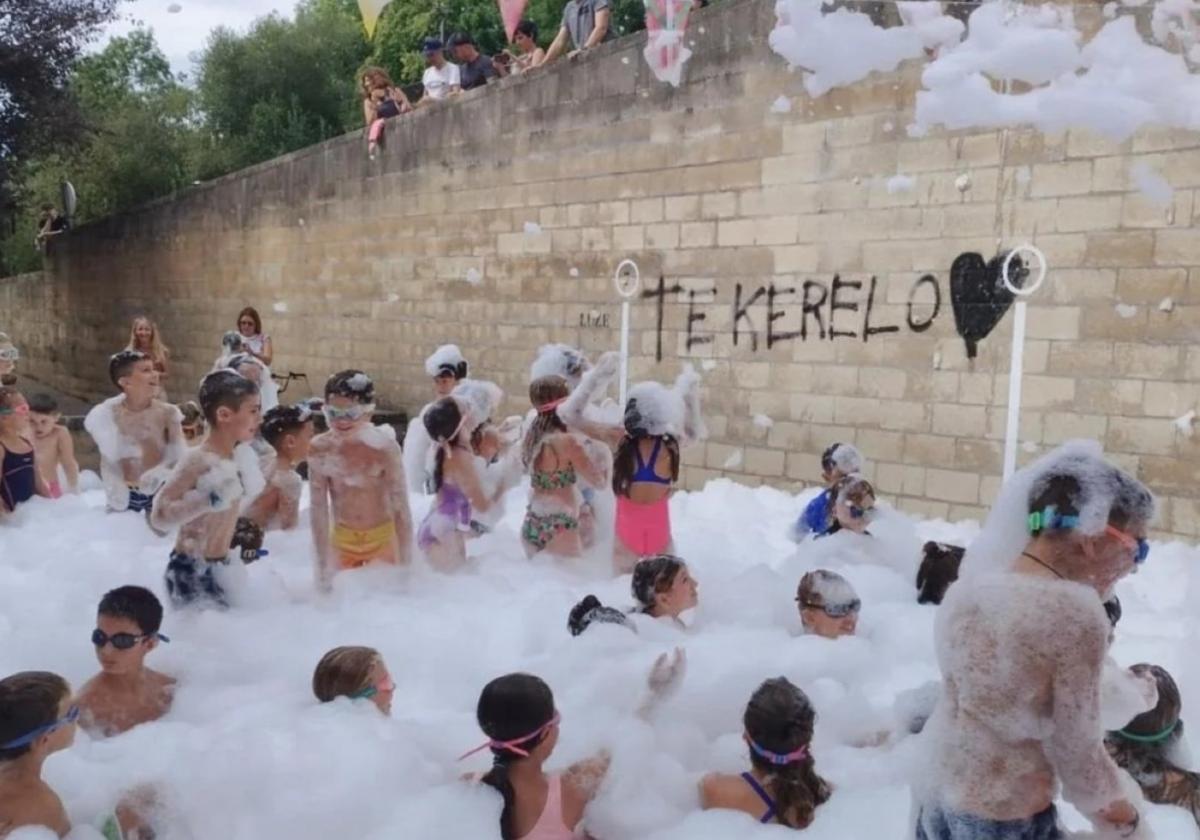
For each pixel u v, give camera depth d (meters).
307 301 14.77
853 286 8.52
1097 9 7.00
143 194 22.91
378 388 13.63
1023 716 2.05
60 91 18.58
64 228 22.31
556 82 10.78
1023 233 7.54
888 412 8.38
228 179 16.06
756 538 6.79
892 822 2.81
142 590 3.49
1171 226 6.87
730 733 3.48
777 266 9.02
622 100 10.15
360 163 13.55
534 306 11.27
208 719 3.46
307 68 23.41
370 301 13.62
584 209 10.62
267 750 3.03
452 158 12.15
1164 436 6.96
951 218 7.91
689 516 7.92
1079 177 7.25
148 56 29.78
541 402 5.68
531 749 2.74
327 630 4.46
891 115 8.18
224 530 4.62
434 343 12.69
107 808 2.76
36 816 2.55
